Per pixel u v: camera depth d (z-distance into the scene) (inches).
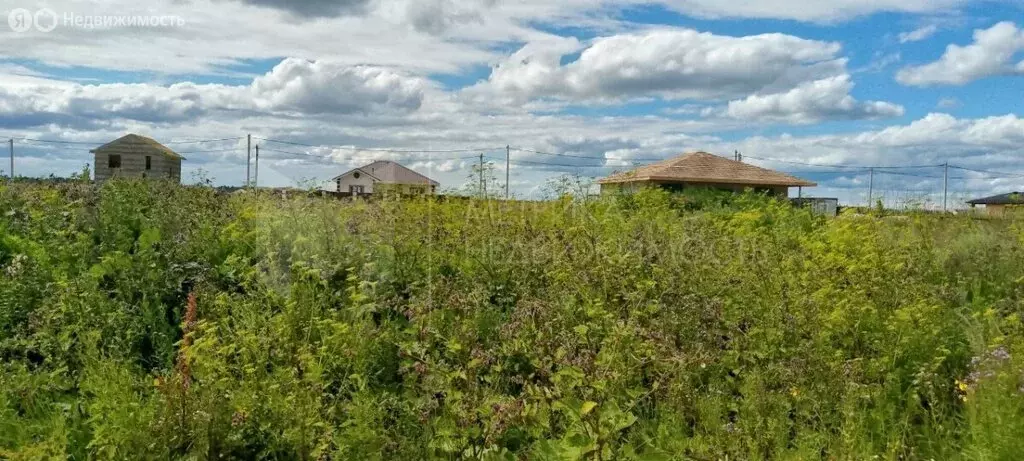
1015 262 330.6
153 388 180.7
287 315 223.3
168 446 158.6
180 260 280.8
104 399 170.2
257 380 185.5
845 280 269.0
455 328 207.9
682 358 186.1
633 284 247.1
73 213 337.4
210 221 328.5
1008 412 171.6
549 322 200.8
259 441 170.4
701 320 223.0
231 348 190.9
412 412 178.2
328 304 247.0
